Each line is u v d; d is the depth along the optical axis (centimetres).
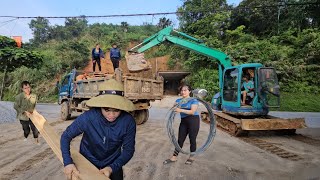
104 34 5622
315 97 2591
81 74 1359
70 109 1358
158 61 3841
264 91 1017
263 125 964
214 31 3556
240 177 534
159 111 1934
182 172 555
